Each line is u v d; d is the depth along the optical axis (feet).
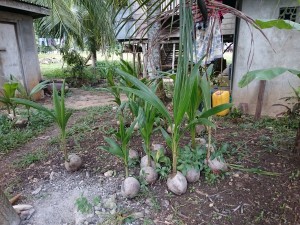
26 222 4.77
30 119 10.37
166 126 7.54
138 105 5.62
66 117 5.96
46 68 35.09
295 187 5.04
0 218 4.25
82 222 4.63
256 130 8.23
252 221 4.40
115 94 7.90
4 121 10.06
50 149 7.69
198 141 6.48
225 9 4.34
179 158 5.48
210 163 5.49
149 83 6.25
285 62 9.67
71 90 19.45
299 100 8.77
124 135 5.10
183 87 4.21
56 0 8.86
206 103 5.04
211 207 4.76
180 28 2.93
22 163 6.91
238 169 5.68
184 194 5.11
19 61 15.15
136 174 5.83
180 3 2.86
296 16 9.09
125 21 4.61
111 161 6.56
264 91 10.16
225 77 13.82
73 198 5.37
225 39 18.52
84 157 6.93
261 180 5.30
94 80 23.02
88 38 22.99
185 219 4.55
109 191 5.46
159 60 10.07
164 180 5.49
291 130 8.09
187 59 3.02
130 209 4.88
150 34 8.78
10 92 9.92
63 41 23.94
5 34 14.25
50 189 5.74
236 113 9.61
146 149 5.48
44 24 22.29
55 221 4.79
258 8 9.47
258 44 9.80
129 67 7.13
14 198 5.32
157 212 4.75
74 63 23.35
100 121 9.99
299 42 9.32
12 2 12.55
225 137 7.52
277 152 6.40
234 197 4.93
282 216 4.44
